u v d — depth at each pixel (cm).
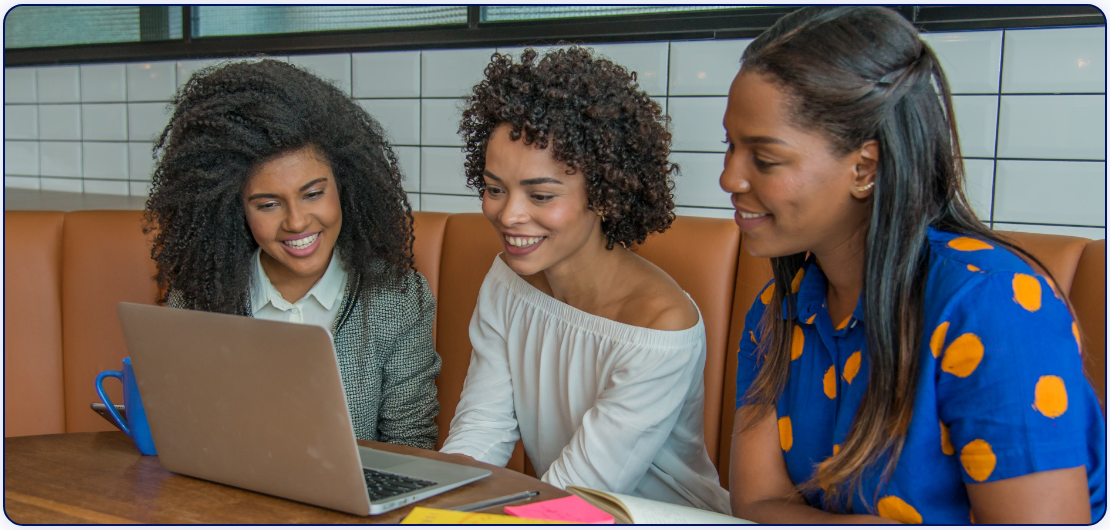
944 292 73
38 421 157
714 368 137
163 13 252
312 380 68
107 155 266
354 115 133
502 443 123
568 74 101
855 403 83
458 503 76
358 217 134
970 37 161
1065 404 68
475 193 210
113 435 100
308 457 72
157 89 253
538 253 106
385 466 86
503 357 126
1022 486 68
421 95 214
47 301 158
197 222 124
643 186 111
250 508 75
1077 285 112
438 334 154
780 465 96
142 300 157
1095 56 150
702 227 140
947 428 75
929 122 75
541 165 99
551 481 106
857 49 72
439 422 154
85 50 262
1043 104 156
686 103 186
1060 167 156
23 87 278
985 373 70
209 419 78
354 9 223
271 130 115
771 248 81
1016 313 69
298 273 125
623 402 104
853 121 72
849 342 85
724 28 181
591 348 112
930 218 78
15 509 74
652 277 114
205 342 74
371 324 133
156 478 83
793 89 73
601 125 101
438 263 155
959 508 78
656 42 188
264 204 119
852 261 83
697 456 124
